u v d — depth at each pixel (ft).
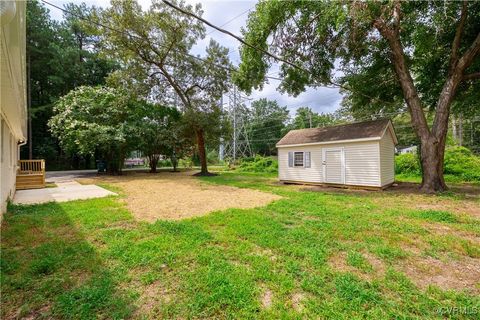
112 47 45.37
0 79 11.01
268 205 21.04
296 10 29.12
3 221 15.37
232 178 48.34
